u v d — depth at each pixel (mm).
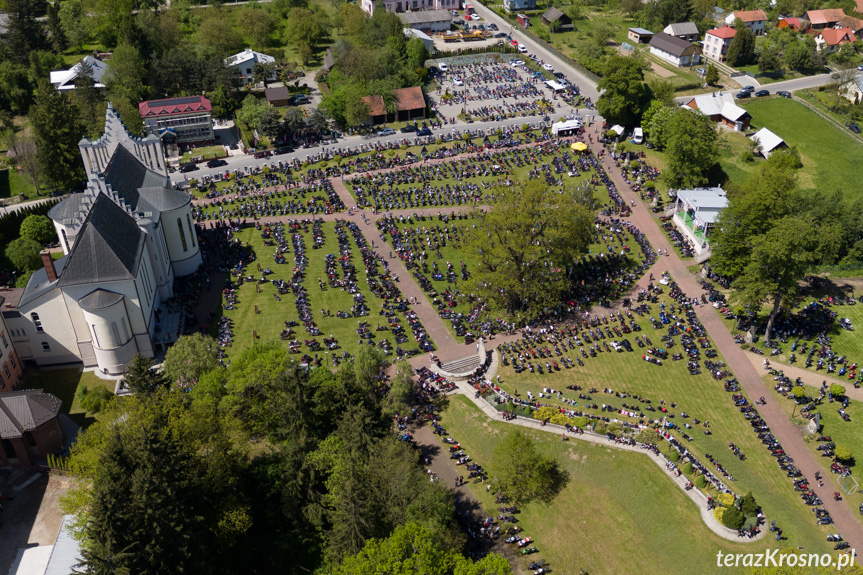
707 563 93688
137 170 156375
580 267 155750
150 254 141500
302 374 104000
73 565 83688
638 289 147625
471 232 152375
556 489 107500
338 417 108250
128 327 127625
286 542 98250
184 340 116875
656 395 119250
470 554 97688
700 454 107812
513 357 129875
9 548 94812
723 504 98312
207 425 96938
